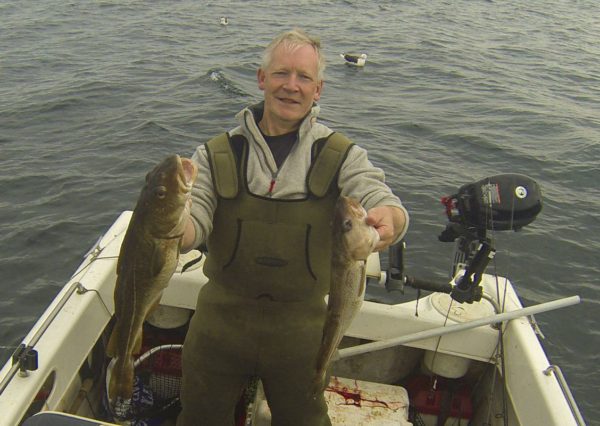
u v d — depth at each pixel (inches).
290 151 94.2
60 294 124.8
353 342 138.9
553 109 525.3
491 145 423.5
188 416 105.0
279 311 97.7
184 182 79.7
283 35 92.5
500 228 121.6
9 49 629.6
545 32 935.7
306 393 101.4
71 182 330.6
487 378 134.3
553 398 110.9
